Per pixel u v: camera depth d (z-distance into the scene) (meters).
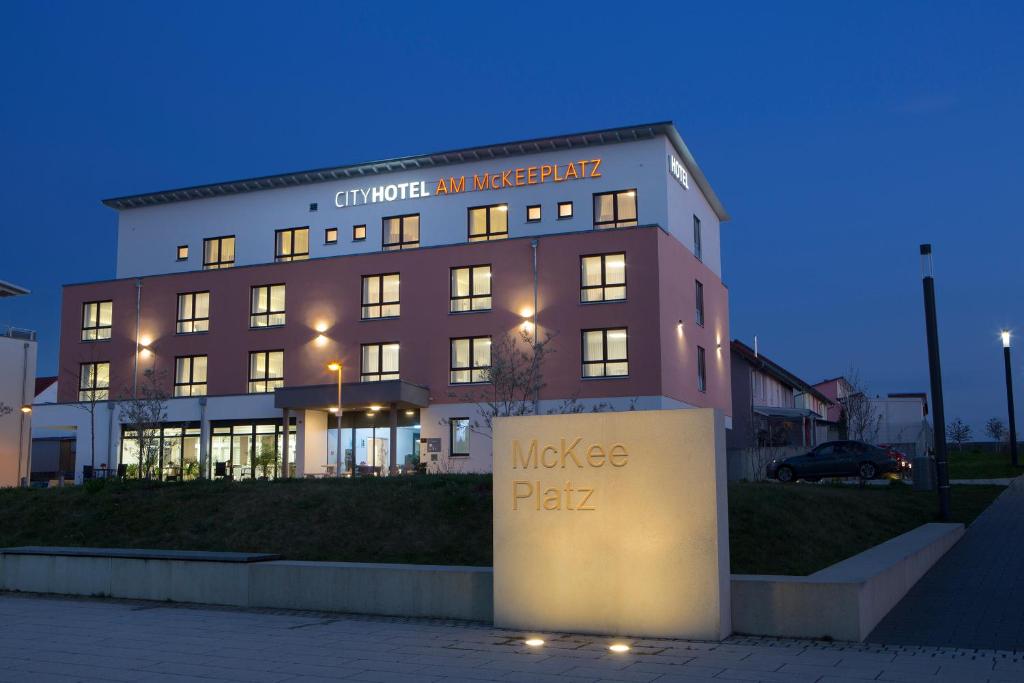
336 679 9.05
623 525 11.12
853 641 10.41
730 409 48.09
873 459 31.92
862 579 10.86
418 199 43.06
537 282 38.72
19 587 16.20
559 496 11.53
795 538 15.32
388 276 41.59
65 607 14.24
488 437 38.44
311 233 44.81
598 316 37.75
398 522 16.84
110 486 21.62
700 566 10.67
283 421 39.91
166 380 44.50
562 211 40.84
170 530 18.33
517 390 37.88
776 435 49.31
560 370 37.91
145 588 14.96
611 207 40.31
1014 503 24.19
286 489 19.58
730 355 49.75
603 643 10.62
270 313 43.41
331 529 16.98
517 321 38.78
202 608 13.98
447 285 40.22
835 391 77.19
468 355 39.62
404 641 11.00
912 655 9.66
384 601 13.01
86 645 11.03
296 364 42.22
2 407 36.34
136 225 48.16
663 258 38.06
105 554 15.44
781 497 17.58
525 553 11.66
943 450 20.06
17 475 36.53
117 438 43.97
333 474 36.56
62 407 45.28
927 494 24.34
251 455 39.25
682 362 40.00
